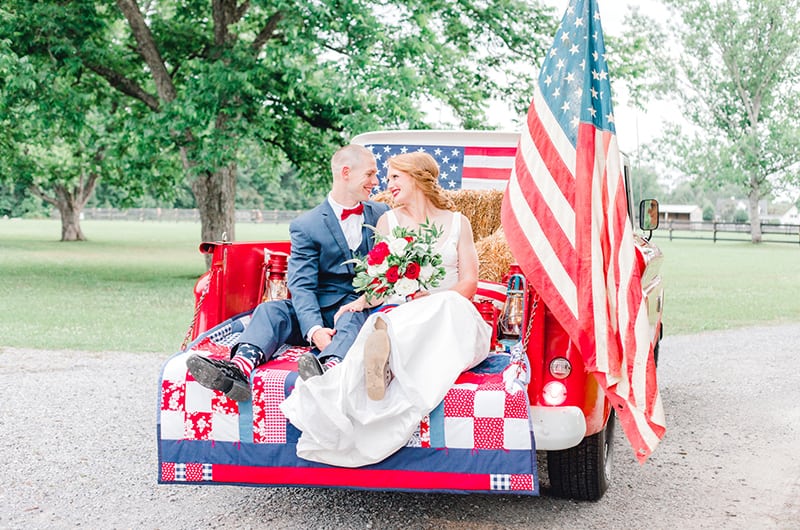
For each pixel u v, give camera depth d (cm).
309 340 404
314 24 1544
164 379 369
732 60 4912
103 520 423
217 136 1620
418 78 1589
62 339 1010
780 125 4803
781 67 4881
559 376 374
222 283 430
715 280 2042
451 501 452
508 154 564
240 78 1562
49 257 2675
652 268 589
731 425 629
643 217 641
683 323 1245
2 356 892
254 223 8025
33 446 555
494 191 543
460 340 364
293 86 1566
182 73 1989
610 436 472
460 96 1816
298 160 1947
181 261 2584
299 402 348
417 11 1669
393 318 360
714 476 501
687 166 5159
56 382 762
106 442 567
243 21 1961
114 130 2244
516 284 409
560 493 448
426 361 355
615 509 439
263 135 1619
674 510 438
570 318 372
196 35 1920
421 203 428
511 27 1867
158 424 369
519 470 348
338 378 352
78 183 3925
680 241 4922
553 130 404
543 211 394
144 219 8481
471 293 412
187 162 1842
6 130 2277
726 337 1103
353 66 1520
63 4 1741
